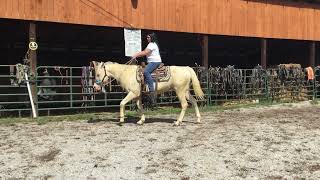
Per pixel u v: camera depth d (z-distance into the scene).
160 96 17.20
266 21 20.42
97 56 22.81
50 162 7.84
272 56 28.00
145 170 7.39
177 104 18.14
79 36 19.30
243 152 8.66
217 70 18.30
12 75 13.58
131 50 16.02
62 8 14.43
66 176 7.08
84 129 11.09
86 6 14.96
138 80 11.33
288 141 9.75
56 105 18.38
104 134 10.32
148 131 10.77
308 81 22.34
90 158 8.09
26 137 9.98
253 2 19.88
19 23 15.17
